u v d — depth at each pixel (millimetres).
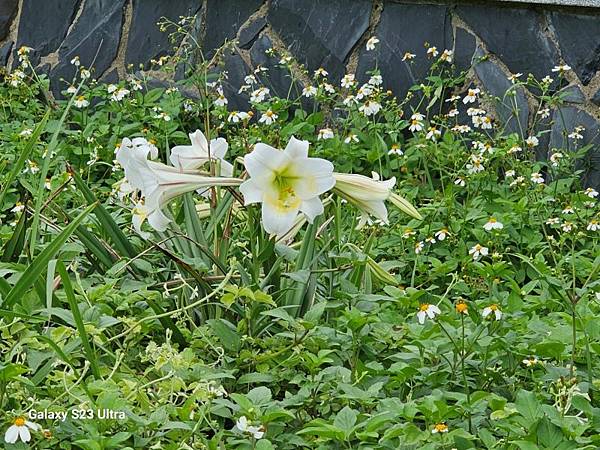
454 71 5141
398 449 2748
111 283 3129
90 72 5586
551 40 5043
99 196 4457
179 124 5180
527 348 3041
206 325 3168
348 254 3369
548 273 3582
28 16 5699
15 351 2873
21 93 5406
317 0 5309
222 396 2988
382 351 3166
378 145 4789
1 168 3389
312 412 2951
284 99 5172
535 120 5051
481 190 4551
